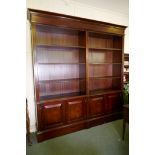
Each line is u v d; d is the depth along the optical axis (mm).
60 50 2998
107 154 2143
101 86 3686
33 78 2600
